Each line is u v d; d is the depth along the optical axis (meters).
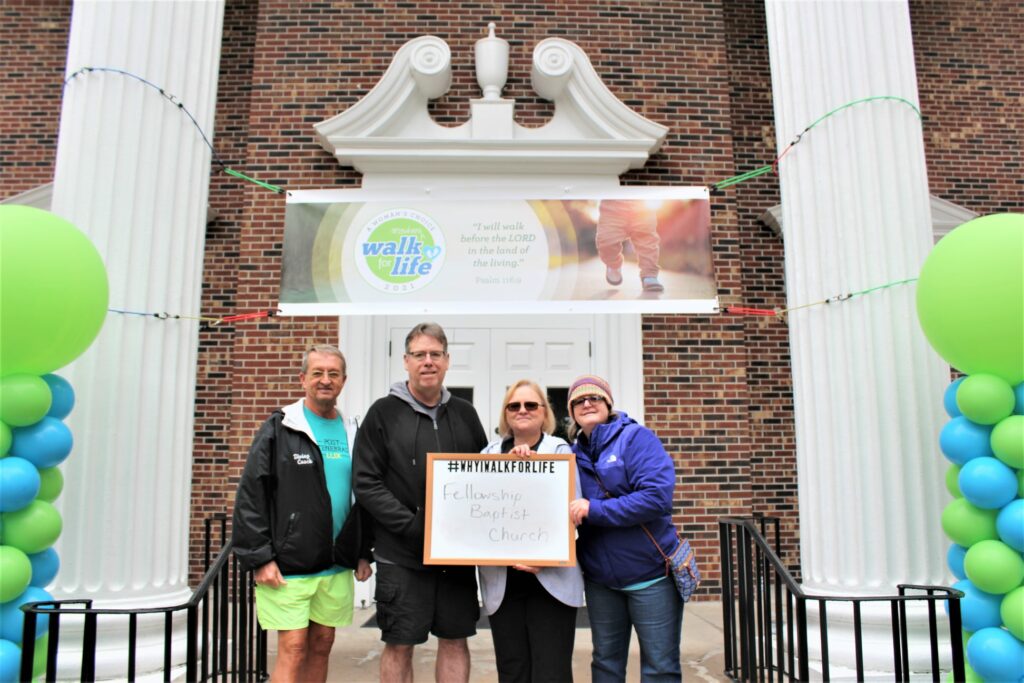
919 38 8.24
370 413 3.15
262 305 6.54
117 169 3.89
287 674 3.08
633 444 3.04
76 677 3.52
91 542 3.65
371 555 3.40
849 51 4.17
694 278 5.14
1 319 2.93
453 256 5.18
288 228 5.21
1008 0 8.33
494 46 6.75
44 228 3.08
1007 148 8.08
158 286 3.94
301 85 6.90
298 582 3.14
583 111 6.69
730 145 7.00
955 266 3.09
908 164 4.07
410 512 3.01
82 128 3.92
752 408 7.31
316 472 3.23
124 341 3.80
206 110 4.32
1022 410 3.06
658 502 2.89
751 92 7.95
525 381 3.13
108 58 3.97
